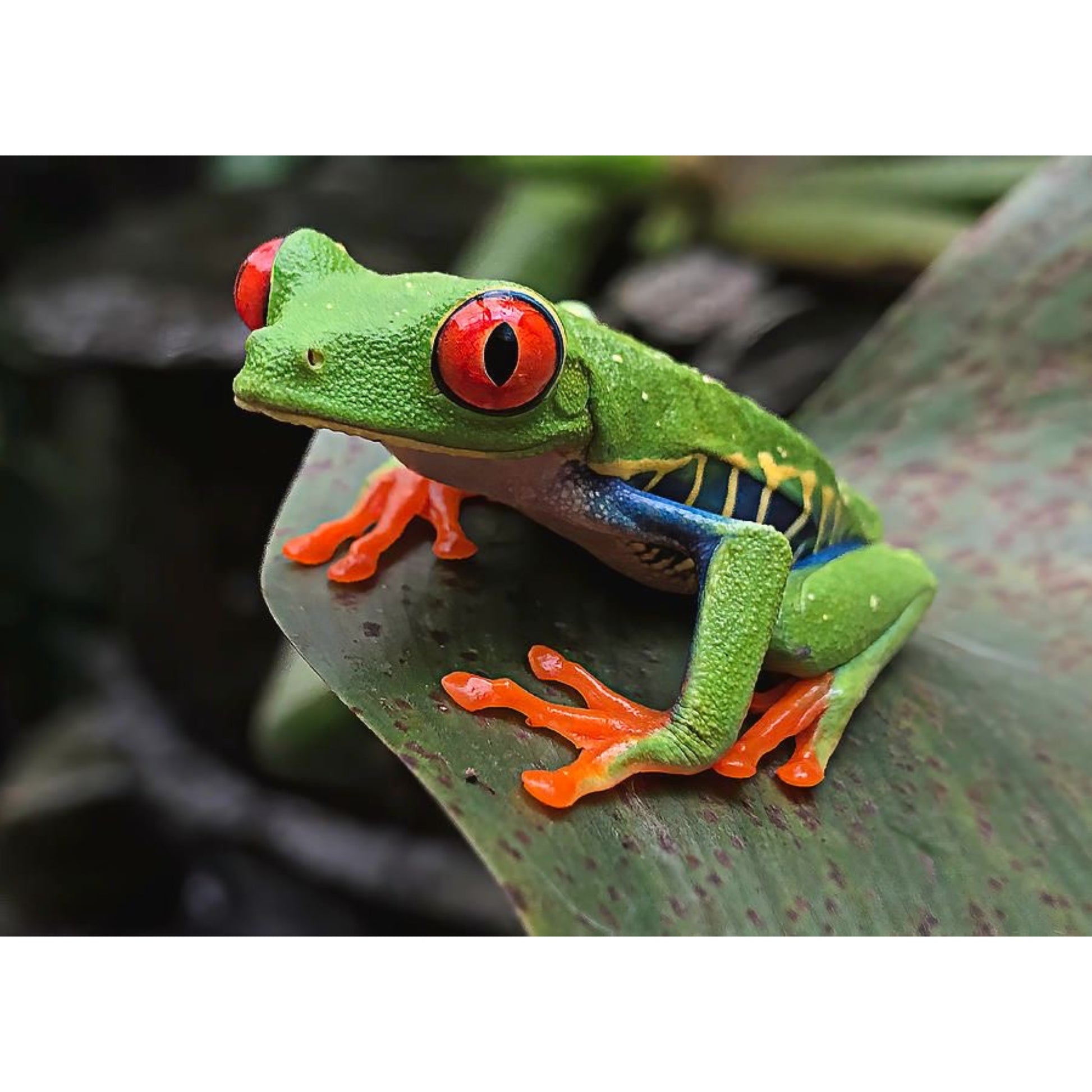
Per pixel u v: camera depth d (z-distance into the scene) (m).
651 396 0.10
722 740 0.09
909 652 0.11
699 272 0.18
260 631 0.18
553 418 0.09
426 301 0.09
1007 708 0.10
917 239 0.17
